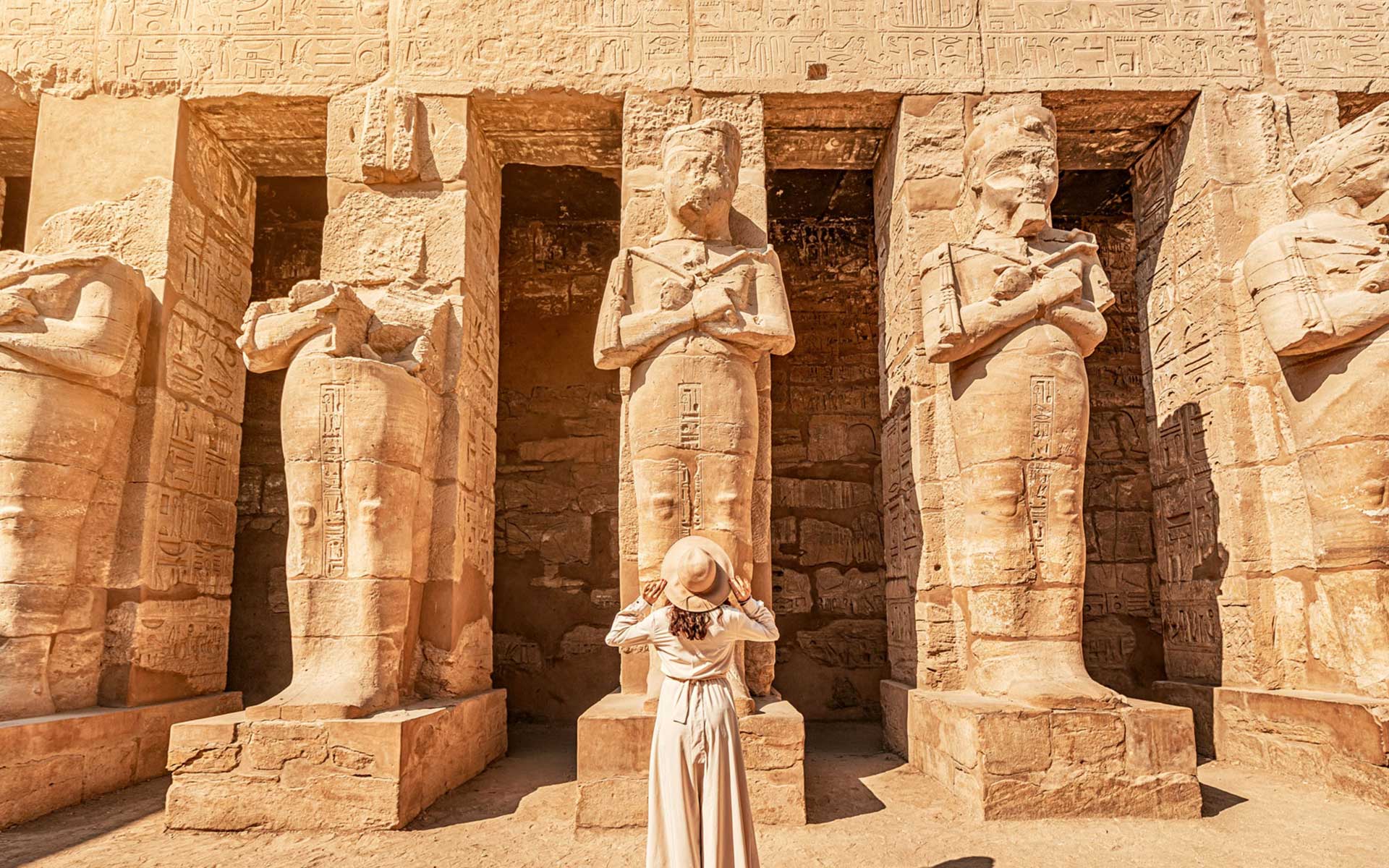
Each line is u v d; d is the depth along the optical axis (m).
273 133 6.20
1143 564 7.46
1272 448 5.59
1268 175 5.93
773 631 3.03
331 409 4.70
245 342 4.87
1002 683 4.66
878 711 7.26
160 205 5.63
